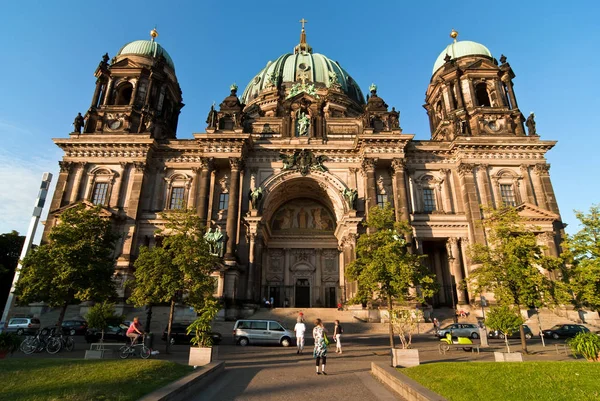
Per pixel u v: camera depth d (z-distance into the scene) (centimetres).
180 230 2831
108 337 3106
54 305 2767
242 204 5284
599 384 1188
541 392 1136
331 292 5947
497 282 2892
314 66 7888
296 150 5500
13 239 6612
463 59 6300
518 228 3011
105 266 2952
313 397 1315
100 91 5991
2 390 1147
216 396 1317
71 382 1243
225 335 3662
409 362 1741
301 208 6372
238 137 5256
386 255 2866
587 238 3150
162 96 6216
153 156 5575
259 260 5022
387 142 5281
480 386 1226
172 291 2505
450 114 5866
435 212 5225
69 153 5394
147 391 1170
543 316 4372
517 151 5403
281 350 2686
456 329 3512
